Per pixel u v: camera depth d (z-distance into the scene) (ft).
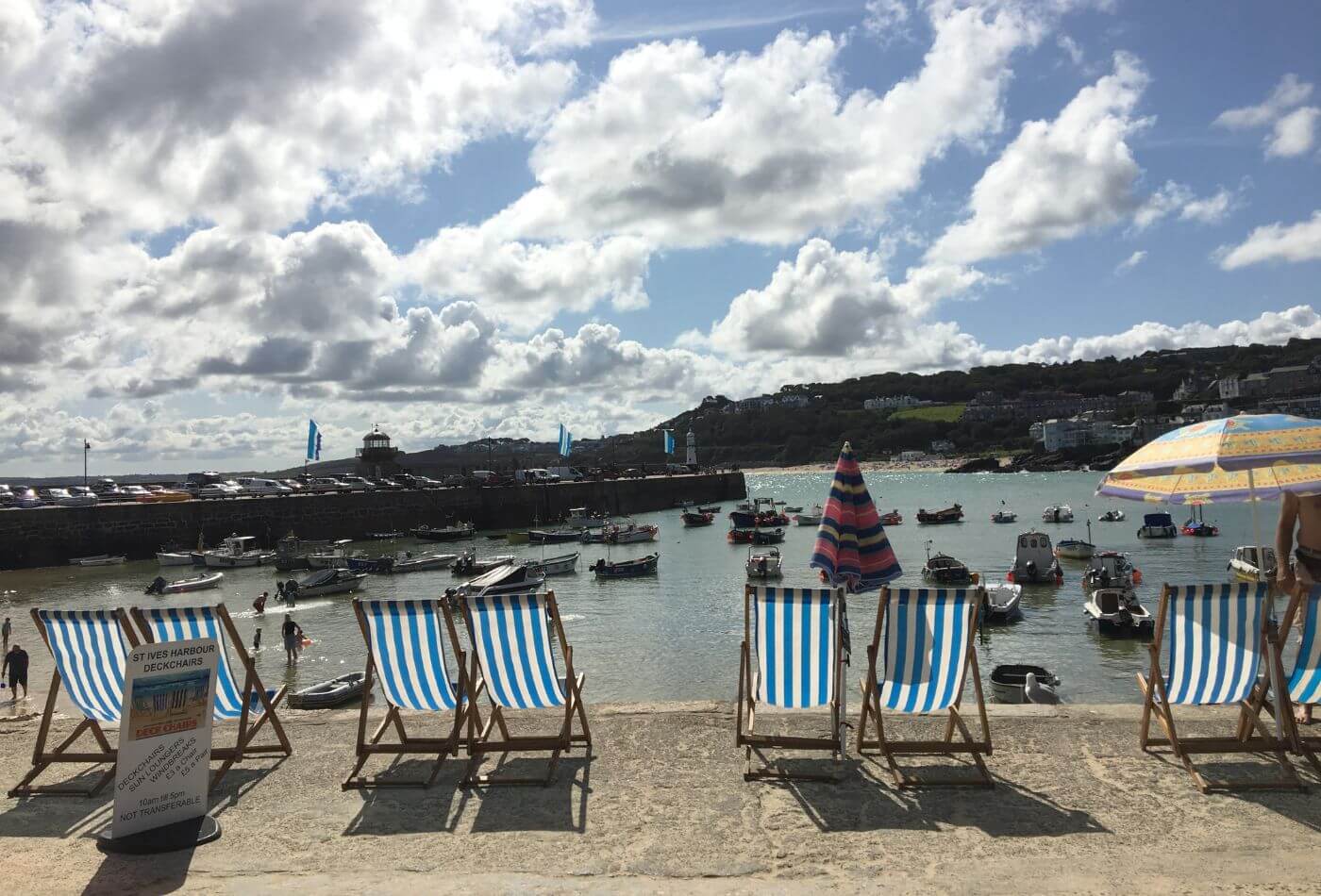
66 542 195.31
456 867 15.85
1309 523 18.99
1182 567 158.71
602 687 79.20
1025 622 106.83
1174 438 21.81
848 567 20.61
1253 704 19.95
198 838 17.12
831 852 16.02
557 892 14.76
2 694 66.28
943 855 15.79
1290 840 16.01
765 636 21.20
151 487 284.41
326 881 15.43
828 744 20.15
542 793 19.15
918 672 20.33
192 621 21.33
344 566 181.16
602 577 163.73
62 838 17.79
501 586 136.87
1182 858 15.39
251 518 224.94
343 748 22.49
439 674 21.42
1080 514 306.76
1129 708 23.54
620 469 485.15
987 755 19.83
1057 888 14.38
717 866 15.60
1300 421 20.11
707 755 21.13
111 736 24.67
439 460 512.22
